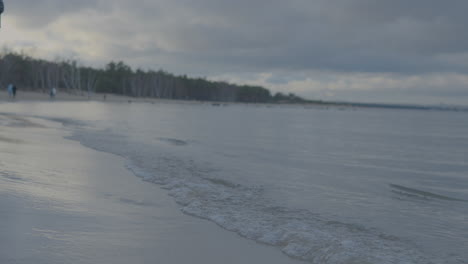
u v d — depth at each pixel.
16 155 11.13
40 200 6.39
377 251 5.37
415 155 19.78
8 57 113.56
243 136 26.19
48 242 4.59
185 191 8.34
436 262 5.09
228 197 8.27
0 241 4.44
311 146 21.77
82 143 16.06
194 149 17.05
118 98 130.38
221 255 4.88
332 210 7.82
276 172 12.23
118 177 9.48
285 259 4.89
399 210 8.15
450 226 7.02
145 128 27.75
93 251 4.52
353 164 15.33
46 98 82.25
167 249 4.90
